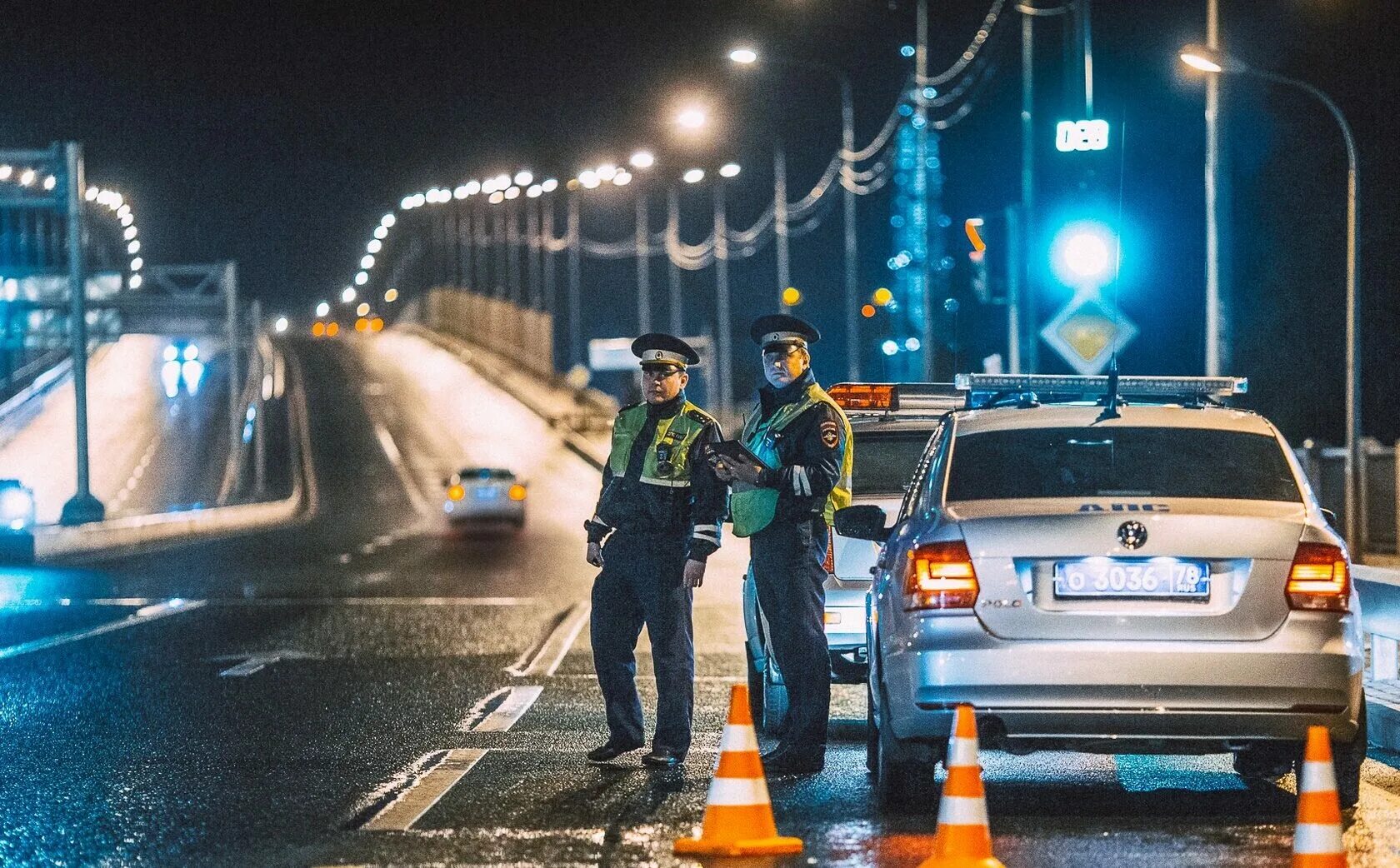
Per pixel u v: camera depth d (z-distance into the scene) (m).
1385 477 70.50
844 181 114.56
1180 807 19.42
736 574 67.38
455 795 20.34
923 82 101.81
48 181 100.31
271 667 34.31
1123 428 19.45
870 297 128.25
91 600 53.47
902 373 110.06
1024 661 17.75
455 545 91.44
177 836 18.19
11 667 34.50
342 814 19.23
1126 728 17.77
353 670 33.84
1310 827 15.02
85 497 98.38
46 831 18.47
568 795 20.30
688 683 22.47
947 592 18.11
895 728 18.48
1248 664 17.67
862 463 25.86
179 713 27.75
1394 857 16.70
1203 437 19.38
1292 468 19.14
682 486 22.42
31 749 24.06
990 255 68.75
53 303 138.50
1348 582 18.17
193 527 110.25
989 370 40.19
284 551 87.06
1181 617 17.83
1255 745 18.73
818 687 21.98
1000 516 18.17
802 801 19.98
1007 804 19.69
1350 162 54.59
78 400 99.38
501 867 16.52
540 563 73.12
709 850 16.97
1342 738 18.02
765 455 22.14
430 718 27.09
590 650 37.44
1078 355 49.41
